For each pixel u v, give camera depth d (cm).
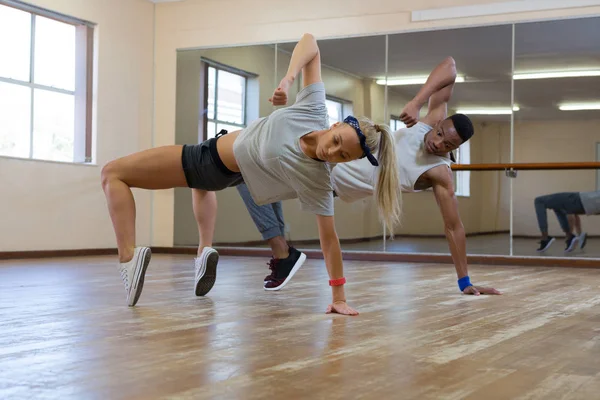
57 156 604
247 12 674
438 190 299
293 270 312
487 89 584
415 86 608
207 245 283
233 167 241
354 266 518
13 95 558
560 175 562
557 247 559
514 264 566
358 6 629
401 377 132
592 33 559
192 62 695
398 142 295
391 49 617
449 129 284
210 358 150
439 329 197
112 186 246
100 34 641
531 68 573
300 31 653
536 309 249
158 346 164
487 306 257
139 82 689
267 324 203
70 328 192
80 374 133
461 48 594
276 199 244
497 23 583
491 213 577
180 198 695
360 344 170
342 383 127
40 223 577
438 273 443
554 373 138
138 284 244
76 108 624
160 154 246
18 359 148
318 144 216
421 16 605
